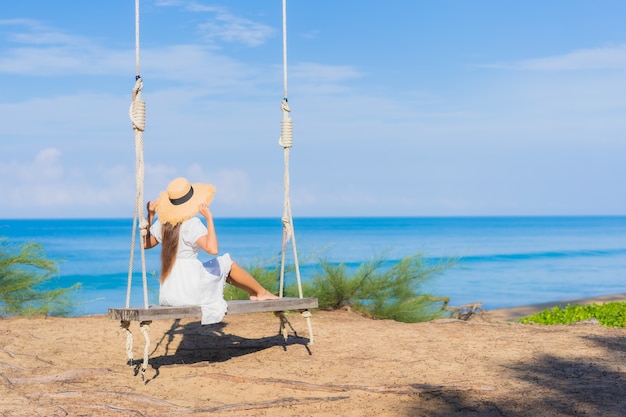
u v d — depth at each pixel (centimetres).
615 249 7600
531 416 499
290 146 732
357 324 962
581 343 792
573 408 516
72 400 543
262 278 1140
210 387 589
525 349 755
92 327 902
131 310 591
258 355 731
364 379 612
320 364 679
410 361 694
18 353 707
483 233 11894
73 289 1132
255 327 923
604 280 3959
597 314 1134
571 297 3056
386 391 563
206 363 683
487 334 867
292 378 616
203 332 878
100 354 743
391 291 1167
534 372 641
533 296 3111
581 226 17550
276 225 16312
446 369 656
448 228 14638
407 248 7438
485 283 3781
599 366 666
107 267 4950
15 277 1067
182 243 636
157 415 505
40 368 658
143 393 571
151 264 5138
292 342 809
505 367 664
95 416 502
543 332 885
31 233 11262
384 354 732
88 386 591
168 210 638
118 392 557
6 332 842
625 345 780
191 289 630
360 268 1180
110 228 14012
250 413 511
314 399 541
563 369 653
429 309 1187
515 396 552
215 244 627
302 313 741
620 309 1157
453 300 2952
